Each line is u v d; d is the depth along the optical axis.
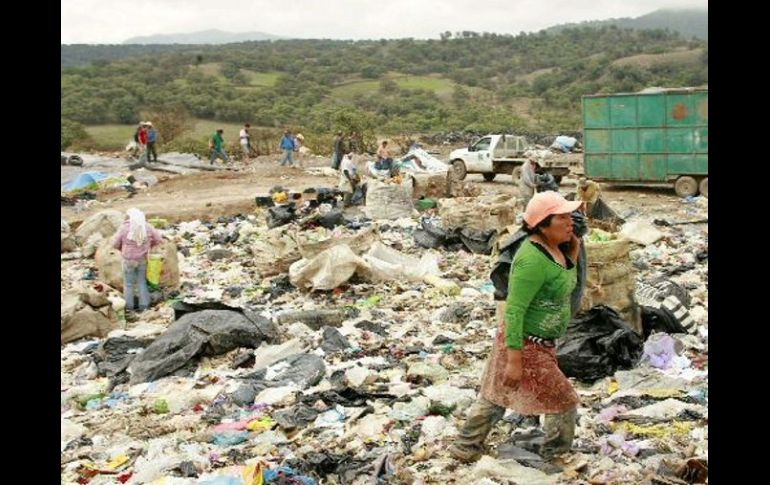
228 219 19.88
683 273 12.61
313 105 83.12
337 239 13.02
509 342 5.17
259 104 77.75
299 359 8.22
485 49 128.25
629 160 22.84
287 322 9.94
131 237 11.74
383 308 10.98
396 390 7.36
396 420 6.62
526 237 5.26
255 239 16.67
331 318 10.03
